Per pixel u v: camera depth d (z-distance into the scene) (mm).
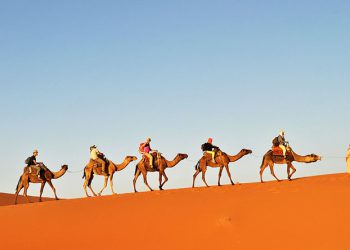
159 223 21906
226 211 21812
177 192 28109
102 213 24812
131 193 30234
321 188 23250
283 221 19828
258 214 20891
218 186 28906
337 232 18266
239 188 26609
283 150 27844
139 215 23484
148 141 31031
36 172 31094
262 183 27609
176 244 19500
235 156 29297
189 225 21062
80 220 24094
